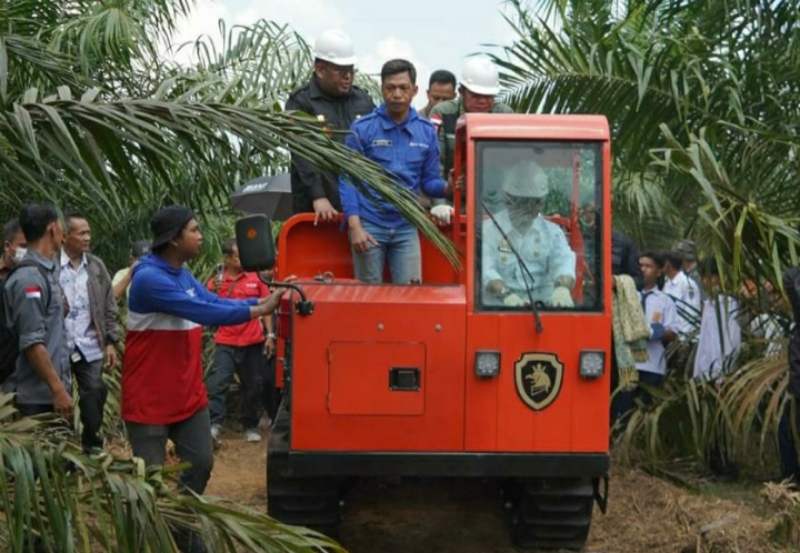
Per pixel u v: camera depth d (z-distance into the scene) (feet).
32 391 19.71
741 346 28.12
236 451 33.47
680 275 33.22
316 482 21.43
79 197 19.51
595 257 20.56
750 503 25.27
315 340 20.36
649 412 29.04
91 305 24.67
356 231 21.94
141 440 19.27
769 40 29.32
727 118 29.27
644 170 30.86
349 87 25.29
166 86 16.25
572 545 22.54
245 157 16.14
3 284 18.89
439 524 24.64
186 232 19.34
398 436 20.44
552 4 33.06
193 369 19.70
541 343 20.43
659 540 22.70
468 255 20.48
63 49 30.42
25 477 12.50
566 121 20.77
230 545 13.62
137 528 12.99
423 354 20.38
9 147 14.32
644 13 31.09
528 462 20.48
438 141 25.46
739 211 24.43
